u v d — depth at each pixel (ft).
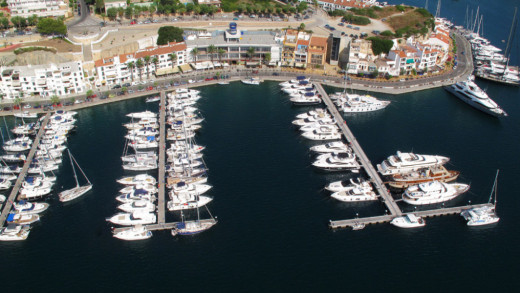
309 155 602.03
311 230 473.67
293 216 492.95
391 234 472.03
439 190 520.42
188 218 488.02
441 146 632.38
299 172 566.77
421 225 480.64
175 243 456.04
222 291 401.90
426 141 643.86
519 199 527.40
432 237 469.57
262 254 442.09
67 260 435.53
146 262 433.07
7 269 424.87
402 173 555.69
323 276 419.13
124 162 581.12
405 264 435.53
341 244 456.86
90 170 565.53
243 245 452.76
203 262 432.66
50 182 530.68
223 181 546.67
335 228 476.95
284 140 636.48
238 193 526.57
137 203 498.69
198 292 400.67
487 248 457.68
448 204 517.14
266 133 653.30
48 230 472.03
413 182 545.03
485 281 419.33
